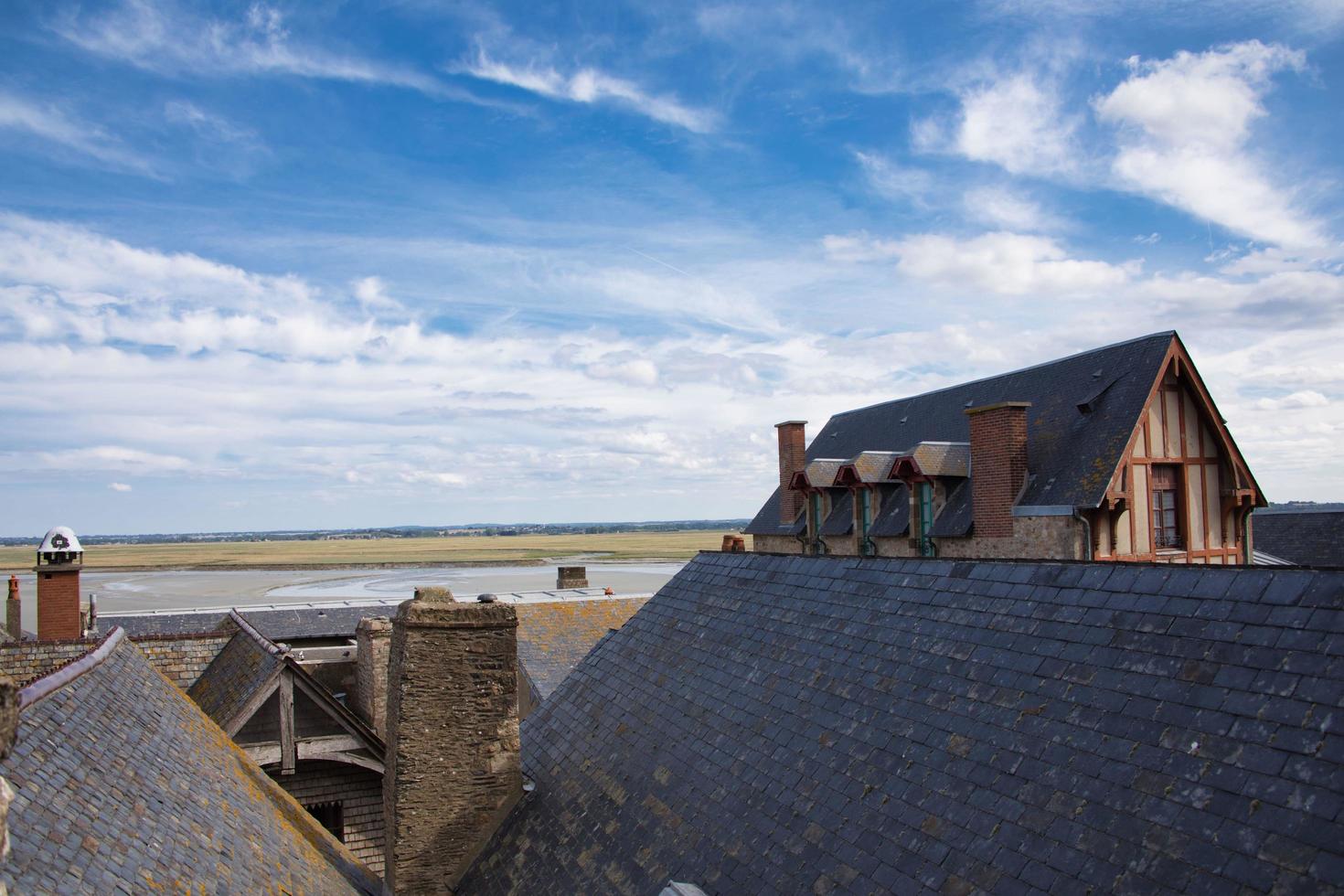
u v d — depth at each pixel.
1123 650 7.74
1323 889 5.20
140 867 7.40
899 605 10.78
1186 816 6.21
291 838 11.72
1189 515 25.97
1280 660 6.55
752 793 9.89
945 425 34.53
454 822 12.64
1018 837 7.09
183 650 22.36
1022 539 26.02
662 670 14.07
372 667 21.88
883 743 9.07
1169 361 25.83
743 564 14.97
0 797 5.27
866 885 7.78
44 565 28.44
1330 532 39.19
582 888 10.56
